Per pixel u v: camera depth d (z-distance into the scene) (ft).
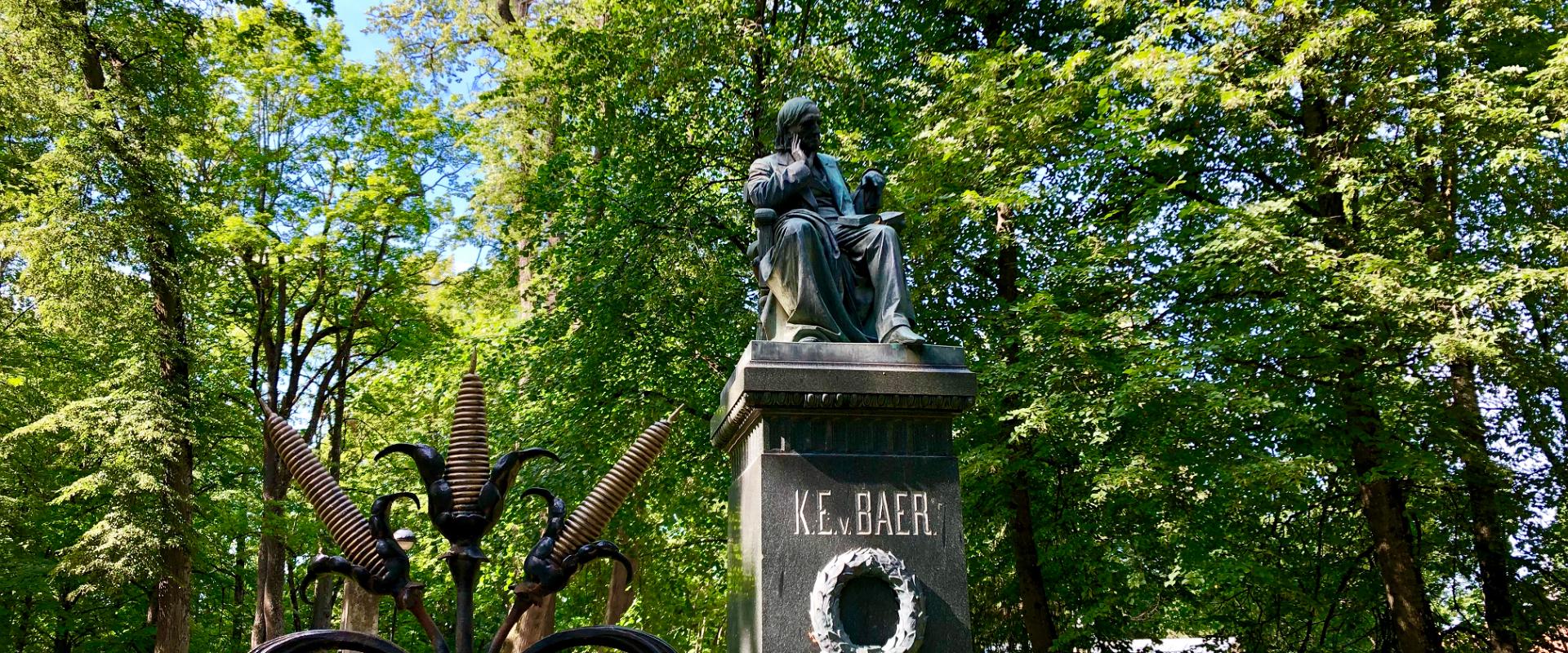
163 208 56.80
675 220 52.70
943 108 44.75
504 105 68.08
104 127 55.16
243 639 86.02
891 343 19.47
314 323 72.49
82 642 71.20
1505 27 41.98
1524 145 39.24
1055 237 48.60
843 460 18.72
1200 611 52.11
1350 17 39.27
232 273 67.92
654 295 50.44
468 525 8.74
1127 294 44.42
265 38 62.13
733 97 55.57
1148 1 44.55
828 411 18.89
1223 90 40.52
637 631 8.84
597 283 51.93
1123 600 45.78
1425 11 43.73
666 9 52.39
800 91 52.34
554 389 52.08
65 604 70.54
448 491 8.80
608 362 51.39
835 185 21.97
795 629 17.83
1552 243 38.19
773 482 18.42
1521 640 44.73
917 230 43.98
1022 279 46.01
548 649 8.78
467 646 8.57
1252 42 42.83
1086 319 40.09
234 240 61.26
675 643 60.03
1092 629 45.83
